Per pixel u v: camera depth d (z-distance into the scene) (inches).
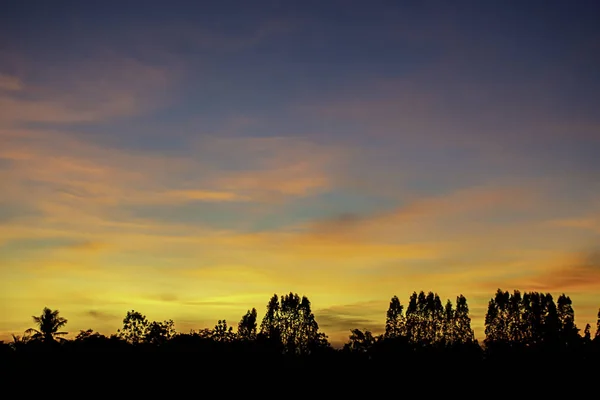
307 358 3095.5
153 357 2664.9
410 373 2878.9
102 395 2429.9
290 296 3651.6
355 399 2728.8
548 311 3513.8
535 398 2839.6
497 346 3267.7
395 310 3858.3
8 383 2418.8
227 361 2723.9
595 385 2935.5
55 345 2652.6
